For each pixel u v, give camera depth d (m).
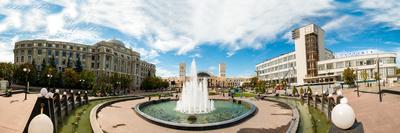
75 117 22.11
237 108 34.25
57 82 75.12
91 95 56.78
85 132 16.36
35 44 95.38
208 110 31.64
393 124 13.66
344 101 6.19
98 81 89.88
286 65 104.19
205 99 37.84
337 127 5.86
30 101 26.41
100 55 104.75
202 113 28.69
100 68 103.94
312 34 91.31
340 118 5.70
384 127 13.45
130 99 49.06
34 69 75.38
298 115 21.22
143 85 110.88
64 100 22.56
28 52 95.44
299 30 95.06
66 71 77.62
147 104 38.94
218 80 171.12
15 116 17.06
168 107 36.03
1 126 14.12
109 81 88.94
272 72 115.06
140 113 24.16
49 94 13.22
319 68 89.00
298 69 94.44
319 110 26.59
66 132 16.39
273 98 47.38
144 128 18.39
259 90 69.88
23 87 68.12
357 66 78.75
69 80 76.31
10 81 72.50
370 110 19.39
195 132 17.30
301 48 93.81
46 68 77.50
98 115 25.08
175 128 18.11
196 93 38.22
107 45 106.31
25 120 15.91
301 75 93.06
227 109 32.94
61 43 99.50
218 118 24.48
